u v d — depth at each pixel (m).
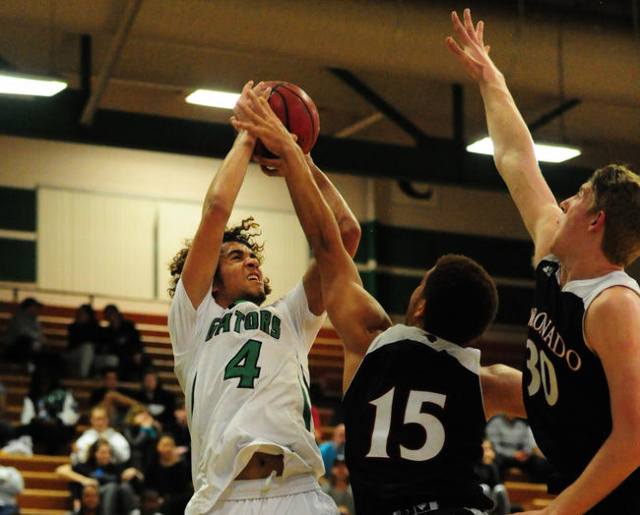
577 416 3.24
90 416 14.68
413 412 3.50
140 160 21.75
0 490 12.02
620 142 19.84
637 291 3.20
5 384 17.30
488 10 13.66
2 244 20.58
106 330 18.42
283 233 22.08
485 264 23.05
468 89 17.95
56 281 20.81
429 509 3.38
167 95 19.67
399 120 15.66
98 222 21.25
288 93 4.62
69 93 13.65
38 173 21.05
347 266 3.97
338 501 11.96
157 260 21.50
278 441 4.08
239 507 4.05
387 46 13.55
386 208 22.52
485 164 15.76
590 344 3.19
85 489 12.02
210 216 4.26
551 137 19.09
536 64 14.24
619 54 14.44
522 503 14.80
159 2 12.44
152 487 12.57
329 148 14.85
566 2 14.72
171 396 16.19
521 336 23.08
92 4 12.54
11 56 16.59
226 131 14.23
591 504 3.01
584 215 3.31
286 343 4.32
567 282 3.38
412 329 3.62
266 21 12.86
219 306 4.41
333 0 12.91
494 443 14.84
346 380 3.79
